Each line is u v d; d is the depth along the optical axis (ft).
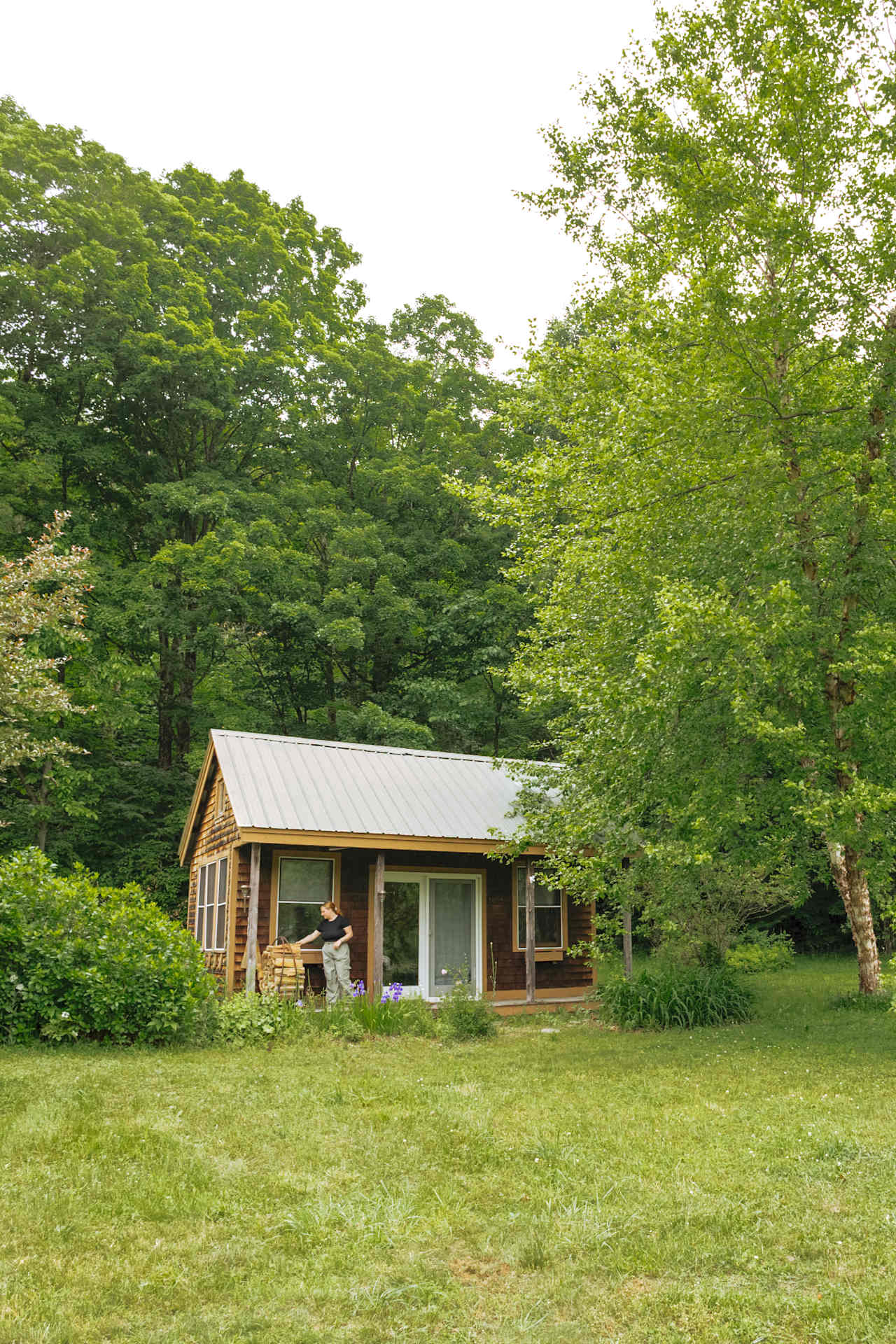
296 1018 42.01
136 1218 17.01
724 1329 12.83
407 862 59.26
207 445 104.94
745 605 37.58
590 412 47.65
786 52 40.81
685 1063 35.53
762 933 74.90
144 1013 37.47
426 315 126.93
